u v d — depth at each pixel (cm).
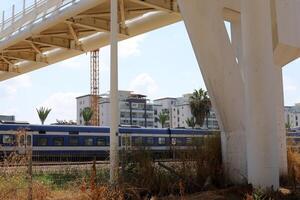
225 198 1249
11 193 1069
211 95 1548
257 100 1325
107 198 1122
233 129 1534
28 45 2980
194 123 8550
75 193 1196
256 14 1330
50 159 3256
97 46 2814
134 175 1345
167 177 1370
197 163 1477
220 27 1540
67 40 2847
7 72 3484
